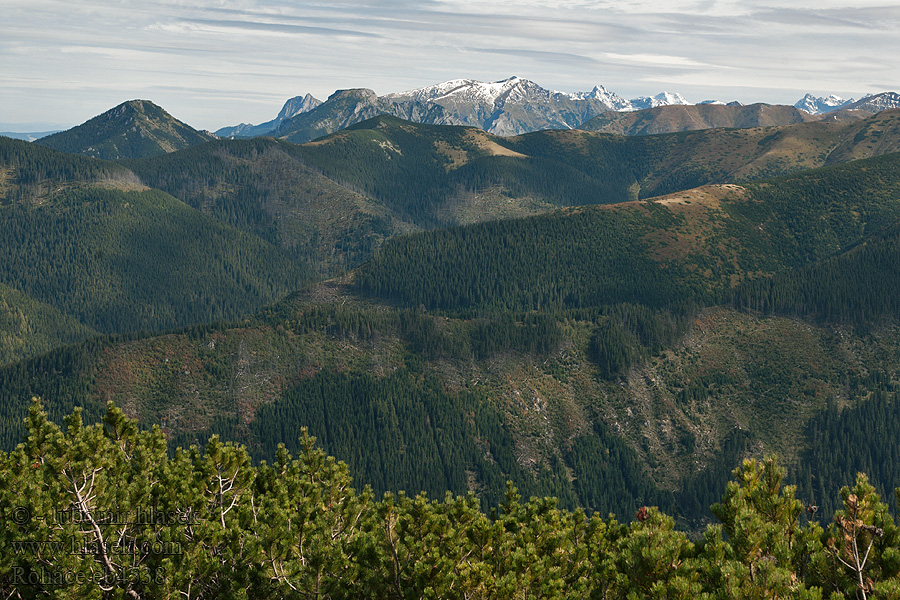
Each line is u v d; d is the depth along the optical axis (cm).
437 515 3653
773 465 3309
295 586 3525
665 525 3650
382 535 3841
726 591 2656
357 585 3578
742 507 3094
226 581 3597
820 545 2895
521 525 4078
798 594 2614
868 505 2888
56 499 3597
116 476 4066
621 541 3288
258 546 3553
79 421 4156
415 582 3397
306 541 3734
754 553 2823
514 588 3231
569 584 3641
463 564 3303
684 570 2877
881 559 2756
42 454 4059
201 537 3675
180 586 3431
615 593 3428
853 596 2716
